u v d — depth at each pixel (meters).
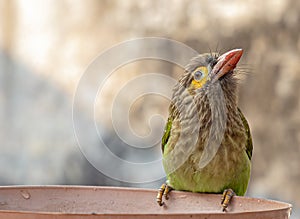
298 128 12.95
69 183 12.47
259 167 13.19
